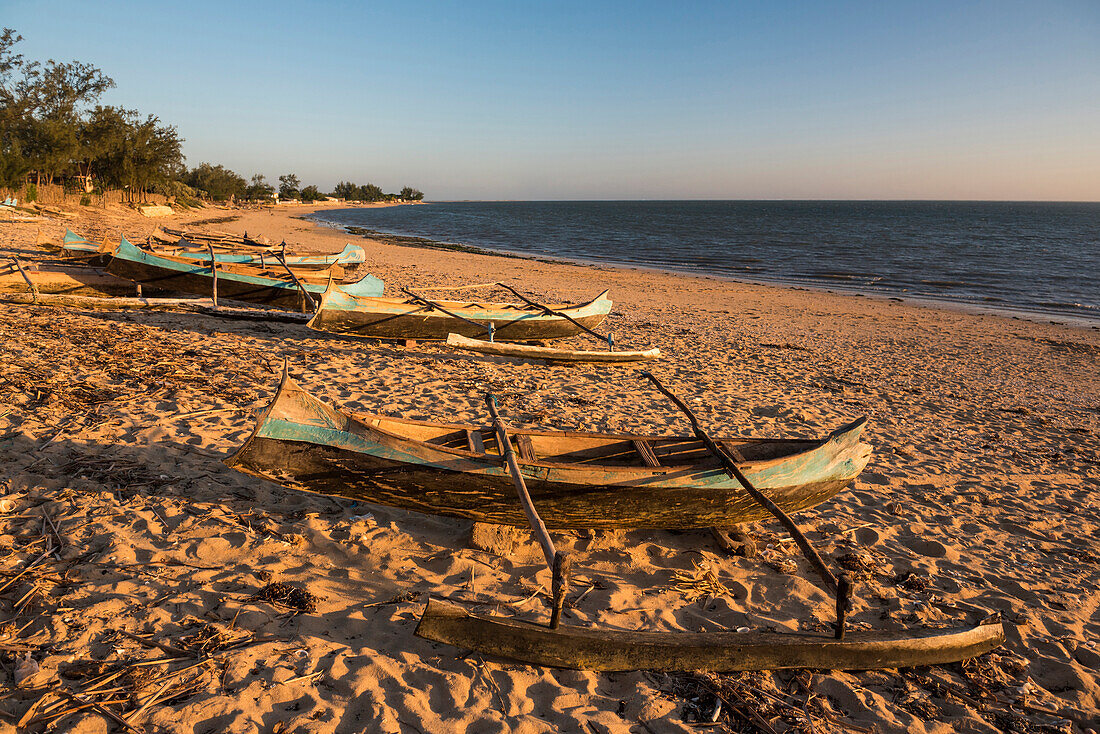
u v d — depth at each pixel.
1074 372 14.43
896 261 41.38
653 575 5.11
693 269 35.06
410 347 12.09
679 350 14.03
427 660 3.88
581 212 156.38
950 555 5.82
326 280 14.08
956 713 3.87
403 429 5.51
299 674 3.65
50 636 3.73
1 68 35.22
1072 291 29.08
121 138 43.41
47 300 11.78
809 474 5.50
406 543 5.20
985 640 4.45
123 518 5.02
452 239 54.31
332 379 9.39
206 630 3.90
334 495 5.03
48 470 5.59
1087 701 4.05
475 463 4.86
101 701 3.30
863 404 10.84
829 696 3.94
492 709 3.53
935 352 15.85
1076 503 7.25
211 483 5.73
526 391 9.86
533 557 5.18
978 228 84.94
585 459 5.98
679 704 3.72
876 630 4.37
